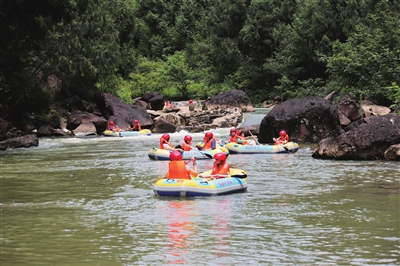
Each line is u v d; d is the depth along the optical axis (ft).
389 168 60.08
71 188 50.98
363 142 67.72
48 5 104.47
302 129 94.22
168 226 35.01
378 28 119.55
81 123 129.18
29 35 110.73
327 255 28.40
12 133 106.73
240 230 33.81
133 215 38.55
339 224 35.14
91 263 27.66
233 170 49.90
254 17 225.56
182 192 44.60
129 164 69.26
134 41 284.82
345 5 186.19
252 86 226.99
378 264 26.86
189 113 152.25
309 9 193.26
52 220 37.55
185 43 274.98
